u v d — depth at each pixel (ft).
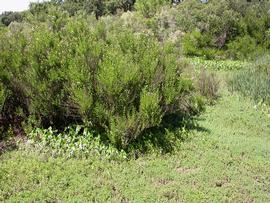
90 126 22.50
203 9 72.54
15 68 22.50
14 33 25.32
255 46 69.10
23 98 22.89
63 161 19.88
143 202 17.12
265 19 72.28
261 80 39.06
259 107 34.76
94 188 17.89
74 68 21.65
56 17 37.04
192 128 26.76
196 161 21.75
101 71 21.70
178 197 17.94
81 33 26.08
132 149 21.72
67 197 16.99
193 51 64.69
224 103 34.91
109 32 31.53
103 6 135.23
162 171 20.17
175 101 26.00
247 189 19.34
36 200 16.49
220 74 47.70
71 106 22.34
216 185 19.56
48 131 22.27
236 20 70.13
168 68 25.27
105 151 21.42
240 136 27.04
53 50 22.97
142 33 30.58
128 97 22.27
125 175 19.33
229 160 22.34
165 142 23.35
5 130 22.67
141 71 23.97
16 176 17.97
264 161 22.94
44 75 22.27
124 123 20.93
